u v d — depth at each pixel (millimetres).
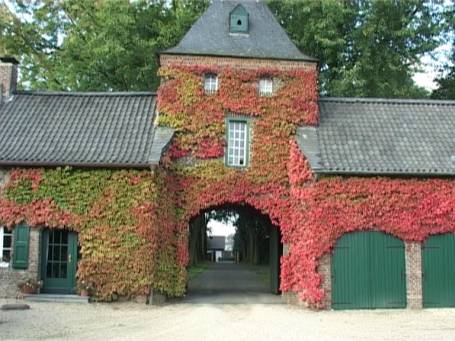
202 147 23578
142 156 21859
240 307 21469
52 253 22031
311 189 21688
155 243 21625
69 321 17125
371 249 21703
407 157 22422
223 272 48062
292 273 23031
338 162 21891
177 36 33844
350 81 32594
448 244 22000
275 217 23453
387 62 34469
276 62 24188
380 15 34375
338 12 32969
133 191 21656
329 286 21328
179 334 15250
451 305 21828
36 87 36875
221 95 23875
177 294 22766
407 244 21875
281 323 17547
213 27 25156
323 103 25344
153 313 19312
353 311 20859
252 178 23562
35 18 36844
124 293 21453
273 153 23734
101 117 24141
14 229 21766
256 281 36062
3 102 24766
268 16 25875
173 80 23844
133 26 33938
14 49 36906
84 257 21500
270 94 24078
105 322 17141
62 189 21750
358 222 21578
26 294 21422
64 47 36250
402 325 17484
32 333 14984
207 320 17844
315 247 21344
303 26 34406
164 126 23531
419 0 34531
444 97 38312
